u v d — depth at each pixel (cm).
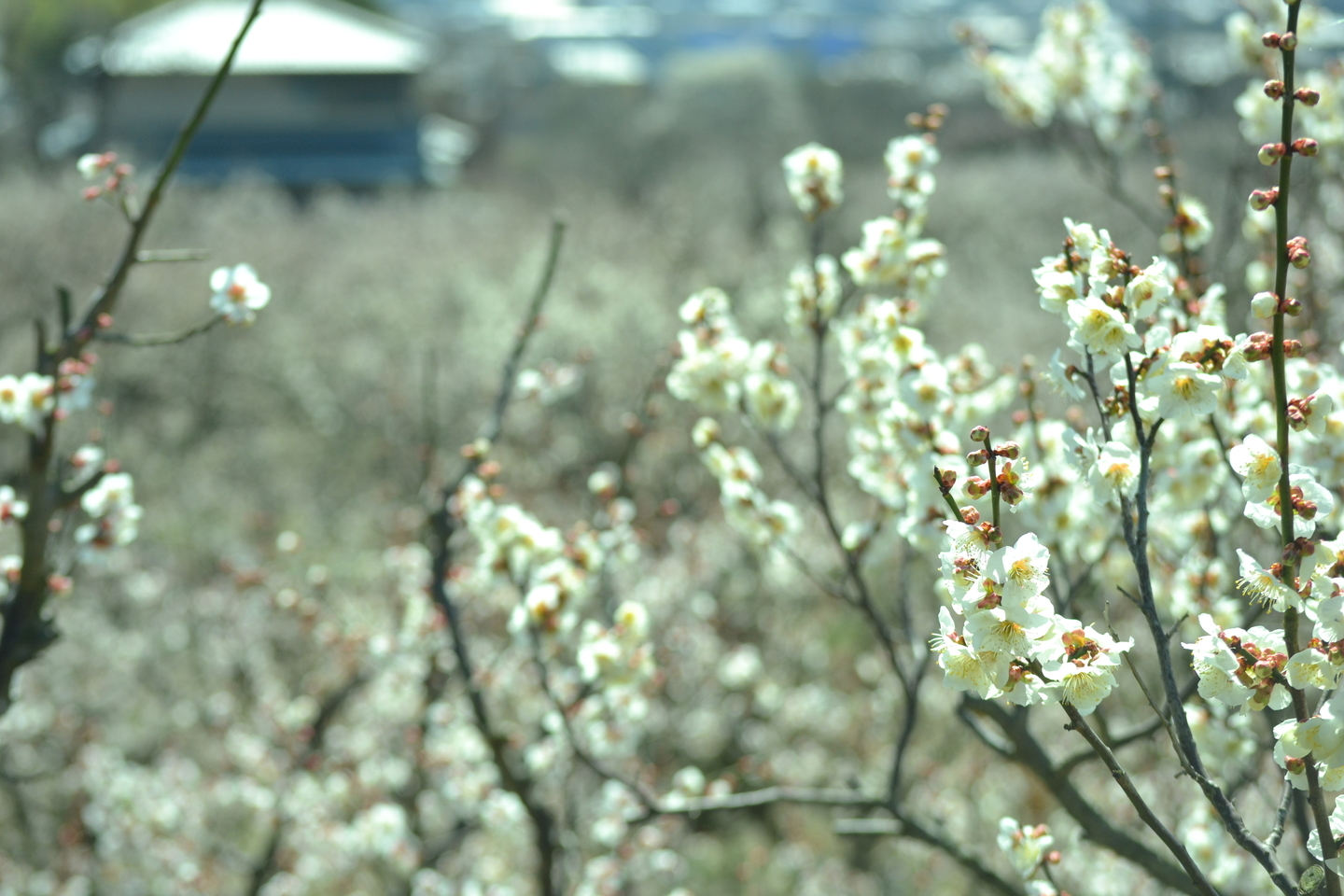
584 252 2183
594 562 337
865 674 776
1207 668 152
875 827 310
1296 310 147
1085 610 405
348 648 485
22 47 3850
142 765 718
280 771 570
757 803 313
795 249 1939
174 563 1059
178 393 1599
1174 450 274
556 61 6112
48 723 657
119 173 244
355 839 491
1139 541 161
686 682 726
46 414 248
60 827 614
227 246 2275
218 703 655
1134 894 411
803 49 4225
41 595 254
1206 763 266
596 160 3725
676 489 982
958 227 2169
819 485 310
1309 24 375
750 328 1495
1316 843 148
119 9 4028
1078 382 181
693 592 744
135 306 1734
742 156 3297
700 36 9781
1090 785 514
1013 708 266
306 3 4253
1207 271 373
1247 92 376
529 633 346
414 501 820
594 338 1401
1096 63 464
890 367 285
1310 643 153
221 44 3925
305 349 1683
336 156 4041
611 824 421
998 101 497
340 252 2406
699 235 2406
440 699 486
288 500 1340
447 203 3027
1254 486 153
